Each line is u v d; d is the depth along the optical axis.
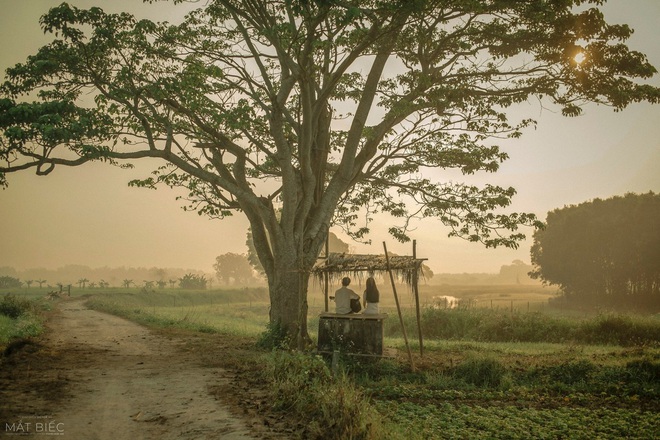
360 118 18.47
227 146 18.38
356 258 15.84
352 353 14.28
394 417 9.01
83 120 14.48
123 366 13.12
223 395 9.81
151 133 17.23
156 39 17.06
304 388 9.30
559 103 17.94
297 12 12.87
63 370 12.21
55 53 16.12
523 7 16.08
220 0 15.55
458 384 13.27
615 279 65.00
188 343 18.78
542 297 101.75
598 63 16.17
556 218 71.25
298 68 15.64
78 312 37.41
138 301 65.75
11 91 15.98
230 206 20.11
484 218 20.14
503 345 24.03
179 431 7.53
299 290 16.97
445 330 29.84
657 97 16.20
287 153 17.12
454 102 18.53
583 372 14.06
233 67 17.45
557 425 9.06
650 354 15.62
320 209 18.89
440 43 18.27
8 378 10.78
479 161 20.39
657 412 10.50
